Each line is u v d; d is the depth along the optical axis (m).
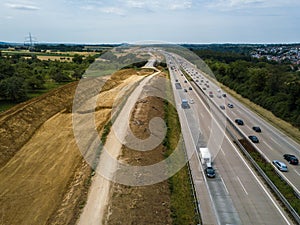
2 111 60.59
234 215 28.08
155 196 29.27
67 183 31.59
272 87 75.44
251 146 44.88
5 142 41.22
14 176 33.34
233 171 37.12
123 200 27.78
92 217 25.33
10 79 72.38
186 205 29.16
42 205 27.81
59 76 96.31
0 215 26.36
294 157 40.31
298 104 59.44
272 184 32.78
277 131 54.28
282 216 27.98
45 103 61.25
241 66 98.94
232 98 82.25
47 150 40.31
